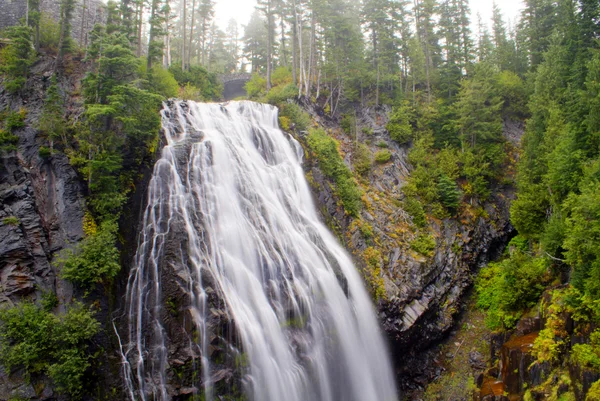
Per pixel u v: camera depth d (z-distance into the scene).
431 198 35.16
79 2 40.84
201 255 21.47
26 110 24.33
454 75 44.06
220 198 24.62
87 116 22.72
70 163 22.31
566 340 19.11
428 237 32.25
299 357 21.48
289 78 45.09
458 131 39.97
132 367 18.62
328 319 23.64
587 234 18.58
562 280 22.91
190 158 25.14
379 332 26.03
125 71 24.52
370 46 50.56
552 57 32.78
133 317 19.95
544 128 29.83
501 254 36.00
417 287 28.78
